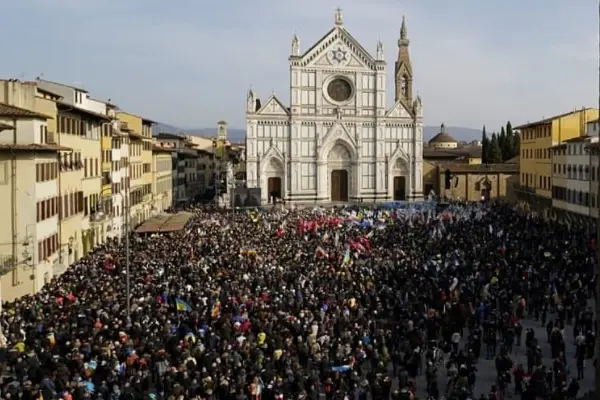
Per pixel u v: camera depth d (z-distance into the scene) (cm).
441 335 4212
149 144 11788
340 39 14712
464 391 2991
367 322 4091
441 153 19575
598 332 2328
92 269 5503
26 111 5625
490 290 4831
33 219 5484
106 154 8438
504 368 3456
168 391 2892
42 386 2761
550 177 10844
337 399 3077
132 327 3669
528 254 6231
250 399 2948
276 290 4756
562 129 10725
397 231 8456
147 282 4938
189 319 3900
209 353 3322
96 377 3027
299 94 14525
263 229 8769
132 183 10362
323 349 3538
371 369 3584
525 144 12550
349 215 10594
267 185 14575
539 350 3597
